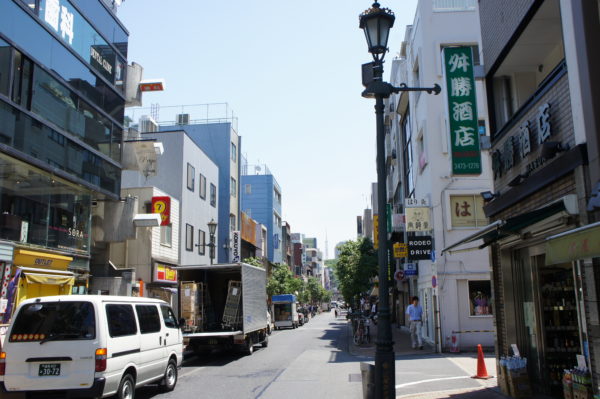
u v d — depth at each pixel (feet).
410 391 34.50
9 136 47.62
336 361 55.47
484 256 67.92
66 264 56.13
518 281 34.14
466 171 38.37
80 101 61.62
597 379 21.21
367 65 25.22
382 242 23.09
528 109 30.04
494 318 36.14
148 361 33.63
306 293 262.67
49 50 55.01
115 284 72.49
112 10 71.20
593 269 21.31
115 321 30.37
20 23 49.83
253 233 171.73
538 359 31.35
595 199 19.92
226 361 56.65
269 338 97.40
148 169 77.92
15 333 28.43
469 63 39.34
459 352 60.85
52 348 27.91
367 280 132.57
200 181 113.39
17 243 48.32
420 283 87.35
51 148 54.75
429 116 71.87
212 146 144.36
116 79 72.33
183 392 36.68
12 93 48.37
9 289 46.03
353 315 86.84
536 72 36.47
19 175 50.08
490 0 36.73
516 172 32.37
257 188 218.79
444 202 69.26
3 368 27.89
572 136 24.20
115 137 71.77
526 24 30.04
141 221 73.05
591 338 21.57
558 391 30.30
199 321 61.21
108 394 28.40
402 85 24.44
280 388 37.73
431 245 67.26
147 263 81.87
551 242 19.57
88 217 64.34
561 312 31.37
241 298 61.62
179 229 99.14
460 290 67.72
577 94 22.88
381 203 23.44
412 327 66.95
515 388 30.01
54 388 27.48
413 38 83.87
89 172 63.31
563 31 24.39
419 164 80.48
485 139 38.93
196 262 108.17
